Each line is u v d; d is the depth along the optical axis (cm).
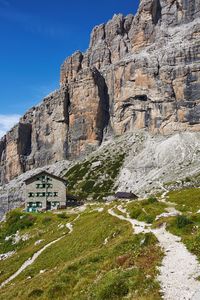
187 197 8450
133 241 4134
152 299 2256
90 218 8656
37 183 15750
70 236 7394
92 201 17538
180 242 3766
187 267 2841
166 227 4697
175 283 2497
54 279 3781
